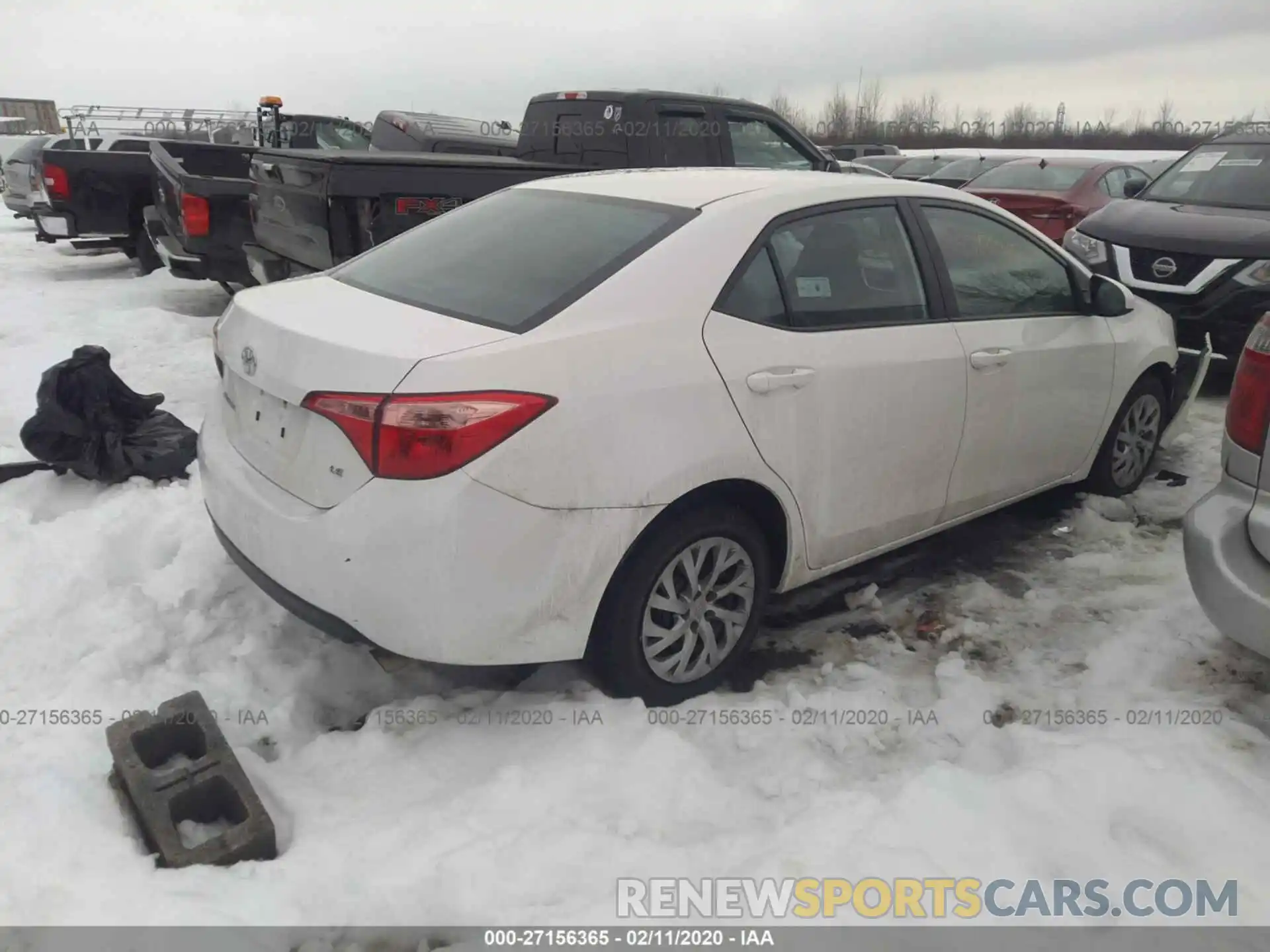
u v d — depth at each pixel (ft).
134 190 37.52
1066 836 8.52
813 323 11.05
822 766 9.70
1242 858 8.30
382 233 19.72
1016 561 14.58
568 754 9.51
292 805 8.91
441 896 7.84
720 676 11.03
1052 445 14.49
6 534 13.84
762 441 10.39
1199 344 22.86
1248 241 22.35
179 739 9.44
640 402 9.44
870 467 11.69
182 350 25.89
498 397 8.68
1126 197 28.76
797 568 11.44
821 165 28.19
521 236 11.25
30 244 50.42
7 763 9.16
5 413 20.22
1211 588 10.03
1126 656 11.57
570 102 26.18
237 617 11.81
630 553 9.80
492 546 8.77
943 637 12.46
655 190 11.66
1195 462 18.57
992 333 13.01
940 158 60.29
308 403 9.12
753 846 8.49
